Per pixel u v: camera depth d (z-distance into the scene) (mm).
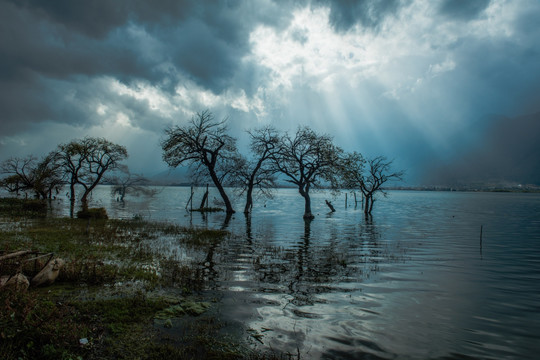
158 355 5617
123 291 8859
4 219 26375
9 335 5266
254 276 11273
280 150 38531
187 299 8609
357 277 11547
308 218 35406
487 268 13281
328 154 36406
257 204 62125
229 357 5738
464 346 6582
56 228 21516
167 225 26250
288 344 6395
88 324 6605
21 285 7633
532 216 39781
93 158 44469
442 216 39688
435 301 9258
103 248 14898
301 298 9141
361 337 6844
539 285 10961
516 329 7461
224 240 19391
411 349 6379
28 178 50094
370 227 27828
